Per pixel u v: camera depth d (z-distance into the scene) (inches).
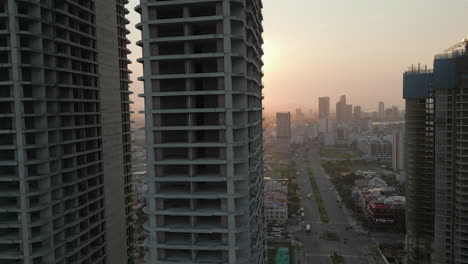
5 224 2487.7
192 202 2308.1
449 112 4288.9
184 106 2341.3
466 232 4079.7
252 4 2603.3
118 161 3617.1
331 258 6343.5
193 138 2314.2
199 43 2319.1
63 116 2856.8
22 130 2449.6
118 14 3826.3
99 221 3240.7
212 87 2348.7
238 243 2337.6
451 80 4244.6
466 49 4480.8
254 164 2726.4
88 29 3179.1
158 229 2324.1
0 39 2551.7
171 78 2274.9
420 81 5078.7
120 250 3617.1
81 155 3024.1
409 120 5216.5
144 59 2262.6
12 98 2432.3
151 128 2298.2
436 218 4441.4
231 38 2239.2
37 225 2519.7
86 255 3019.2
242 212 2304.4
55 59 2714.1
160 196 2309.3
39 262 2605.8
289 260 6136.8
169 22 2214.6
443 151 4338.1
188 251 2423.7
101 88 3326.8
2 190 2556.6
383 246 6776.6
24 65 2452.0
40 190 2559.1
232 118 2257.6
